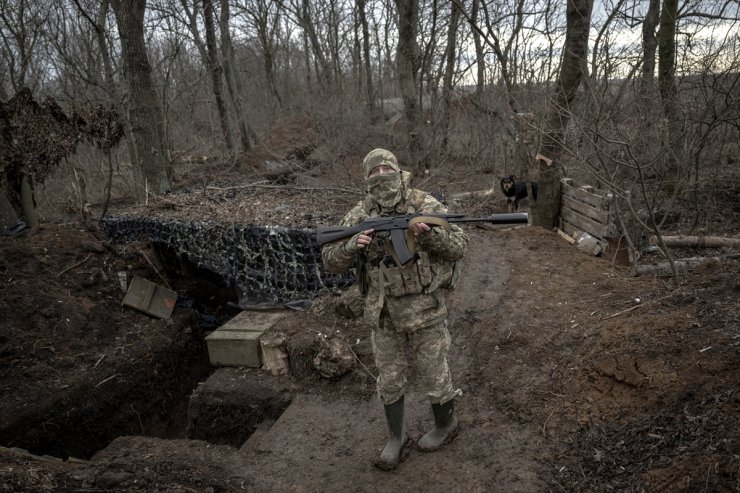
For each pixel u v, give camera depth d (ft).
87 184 38.91
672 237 18.44
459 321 15.28
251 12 61.93
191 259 19.84
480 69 32.32
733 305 11.73
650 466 8.84
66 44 42.09
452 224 9.79
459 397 12.57
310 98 58.54
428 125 35.42
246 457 11.65
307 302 17.53
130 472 10.27
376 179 9.63
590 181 24.38
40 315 18.51
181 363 19.99
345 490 10.10
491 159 32.58
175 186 35.19
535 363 12.74
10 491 9.11
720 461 8.02
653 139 18.16
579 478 9.31
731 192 22.59
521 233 21.75
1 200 24.02
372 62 70.95
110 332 19.17
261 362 15.88
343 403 13.57
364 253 9.86
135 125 26.50
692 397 9.55
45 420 15.52
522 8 28.86
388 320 9.85
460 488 9.64
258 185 23.88
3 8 35.22
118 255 22.65
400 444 10.62
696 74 17.31
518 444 10.51
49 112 24.50
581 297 14.98
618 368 11.06
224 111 46.62
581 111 18.81
